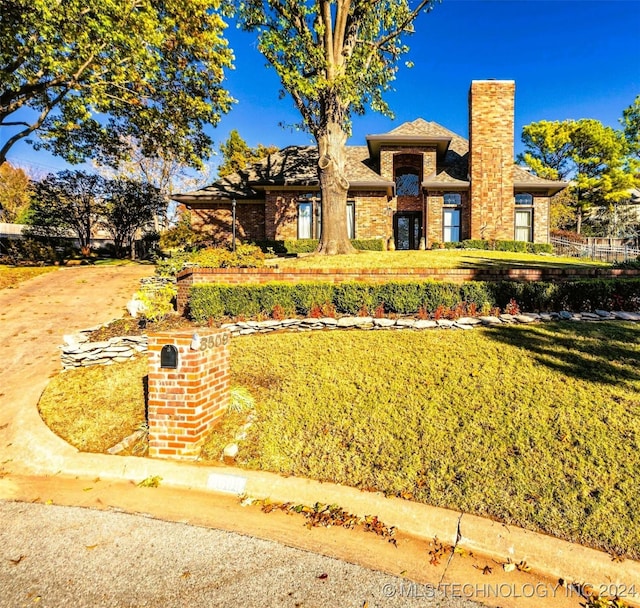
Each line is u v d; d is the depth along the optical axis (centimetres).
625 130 3238
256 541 272
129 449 392
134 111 1559
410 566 248
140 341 663
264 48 1086
